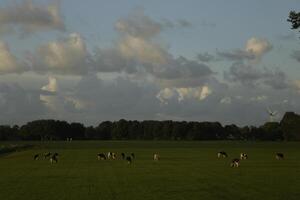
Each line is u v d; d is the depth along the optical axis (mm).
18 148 144125
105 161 84625
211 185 45938
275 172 60438
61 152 122000
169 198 37469
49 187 44688
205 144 194625
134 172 61125
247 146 168250
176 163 78500
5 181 50312
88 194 39750
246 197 37719
